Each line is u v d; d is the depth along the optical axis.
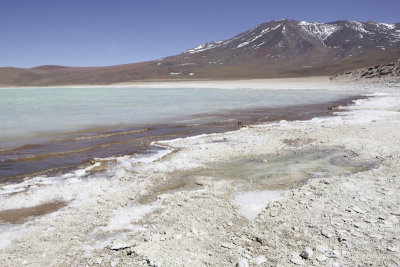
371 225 4.79
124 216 5.44
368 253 4.07
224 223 5.11
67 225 5.13
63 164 8.77
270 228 4.86
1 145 11.07
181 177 7.52
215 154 9.48
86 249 4.45
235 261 4.05
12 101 32.91
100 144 11.31
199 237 4.66
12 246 4.54
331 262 3.92
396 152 8.98
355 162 8.45
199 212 5.52
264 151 9.78
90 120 17.36
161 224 5.09
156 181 7.25
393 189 6.20
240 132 13.07
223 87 68.00
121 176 7.61
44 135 12.98
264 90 52.03
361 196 5.91
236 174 7.70
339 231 4.63
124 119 17.83
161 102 29.88
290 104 26.23
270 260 4.04
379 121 14.45
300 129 13.29
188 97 37.06
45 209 5.81
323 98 31.45
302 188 6.48
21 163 8.88
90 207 5.81
